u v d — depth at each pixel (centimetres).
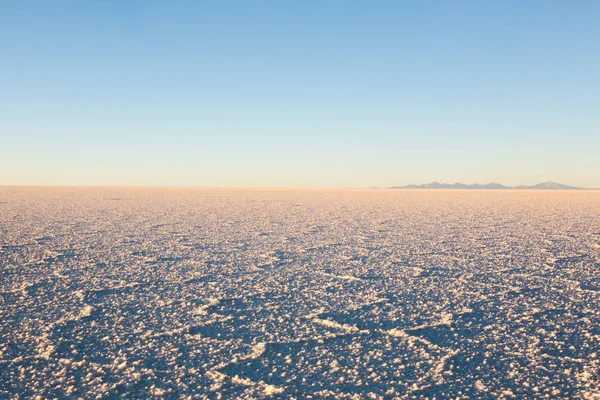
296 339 339
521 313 406
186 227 1153
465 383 264
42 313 402
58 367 286
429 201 2825
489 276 571
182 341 334
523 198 3350
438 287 511
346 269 620
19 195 3061
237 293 483
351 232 1069
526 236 986
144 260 678
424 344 328
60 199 2564
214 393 252
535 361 296
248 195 3753
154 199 2755
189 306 430
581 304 436
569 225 1227
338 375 275
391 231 1091
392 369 284
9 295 462
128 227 1131
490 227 1180
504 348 319
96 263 646
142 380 268
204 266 637
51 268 604
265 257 716
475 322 380
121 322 379
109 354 307
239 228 1145
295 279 555
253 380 268
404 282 538
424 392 253
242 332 355
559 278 557
